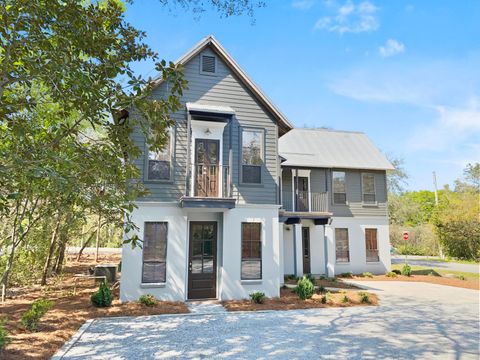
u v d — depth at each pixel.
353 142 18.80
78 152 4.70
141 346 5.51
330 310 8.47
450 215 23.47
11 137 4.73
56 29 4.21
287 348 5.54
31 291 10.14
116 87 4.61
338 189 16.58
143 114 4.75
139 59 4.82
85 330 6.32
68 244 14.73
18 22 3.94
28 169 3.70
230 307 8.39
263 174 10.12
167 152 9.41
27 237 9.66
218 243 9.60
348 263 15.95
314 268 15.47
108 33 4.68
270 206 9.93
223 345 5.64
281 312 8.11
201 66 10.09
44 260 11.30
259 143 10.27
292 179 15.26
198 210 9.34
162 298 8.73
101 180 4.86
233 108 10.17
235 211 9.62
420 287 12.74
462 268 19.86
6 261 9.43
